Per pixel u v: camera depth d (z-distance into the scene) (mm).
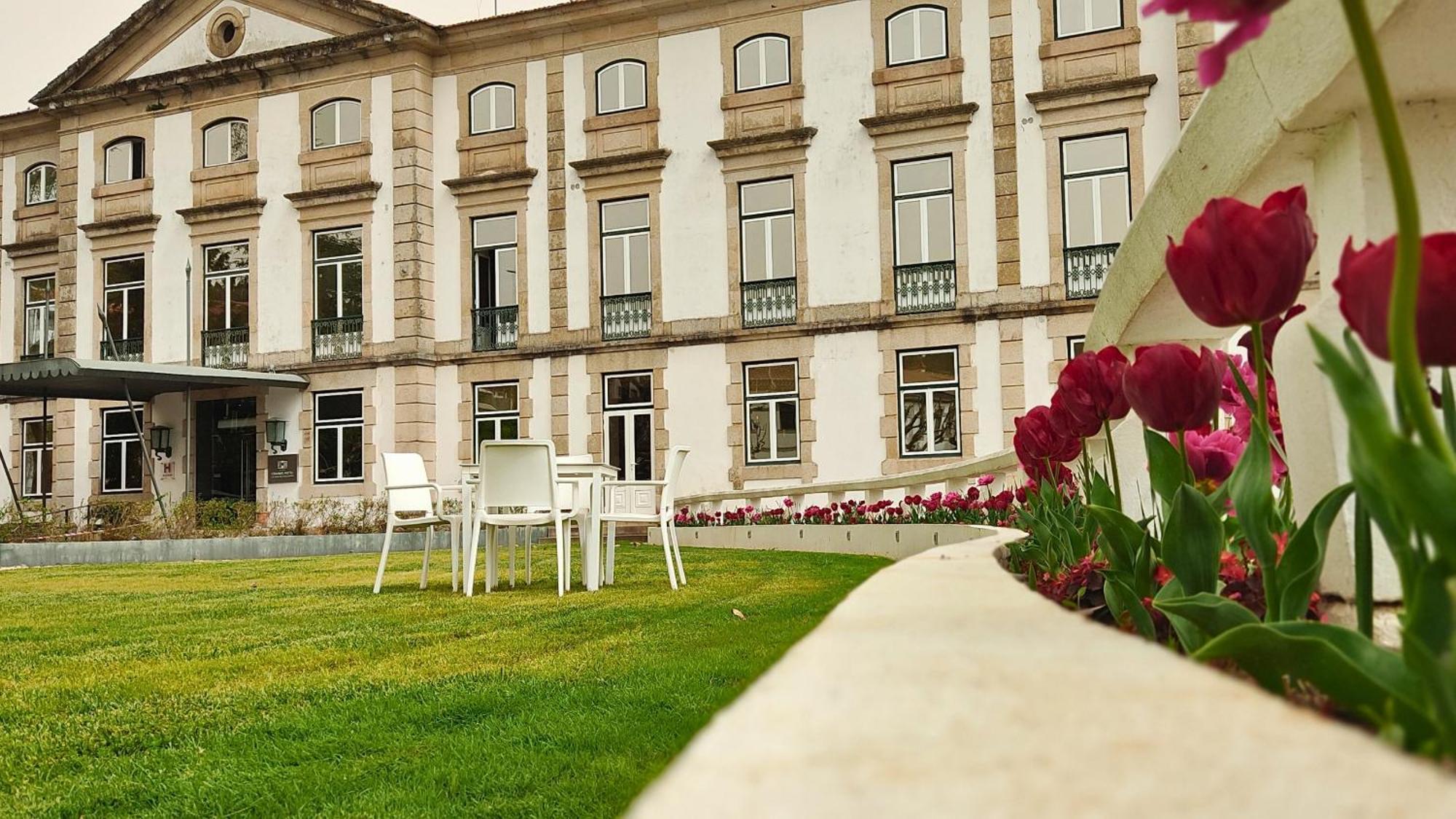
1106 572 1183
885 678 383
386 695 3529
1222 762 258
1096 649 431
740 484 17688
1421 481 450
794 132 17531
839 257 17406
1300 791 231
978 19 16906
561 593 6926
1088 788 241
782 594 6734
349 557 14055
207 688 3791
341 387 19984
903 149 17156
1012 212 16531
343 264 20297
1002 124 16656
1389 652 608
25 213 23641
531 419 19062
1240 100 1809
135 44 22141
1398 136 474
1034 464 2344
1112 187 16219
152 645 5027
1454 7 1245
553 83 19297
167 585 9180
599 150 18938
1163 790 238
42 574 11305
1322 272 1695
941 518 10430
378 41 19688
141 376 18156
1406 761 255
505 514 7410
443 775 2551
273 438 20250
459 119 19922
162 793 2490
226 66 20938
